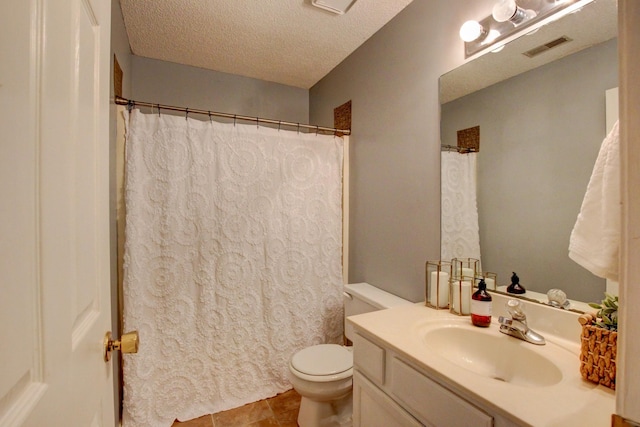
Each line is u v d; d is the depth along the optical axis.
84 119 0.61
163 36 2.01
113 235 1.47
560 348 0.99
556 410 0.69
